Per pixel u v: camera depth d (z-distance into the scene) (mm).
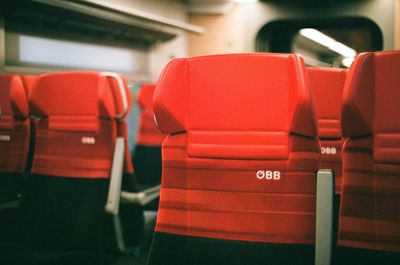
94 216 1947
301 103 1188
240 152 1260
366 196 1248
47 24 5074
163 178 1355
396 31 5219
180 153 1328
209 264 1273
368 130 1228
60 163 2059
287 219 1234
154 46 7168
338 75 2283
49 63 5188
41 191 2057
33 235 2000
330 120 2309
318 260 1202
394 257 1217
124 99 2051
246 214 1260
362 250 1254
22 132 2646
